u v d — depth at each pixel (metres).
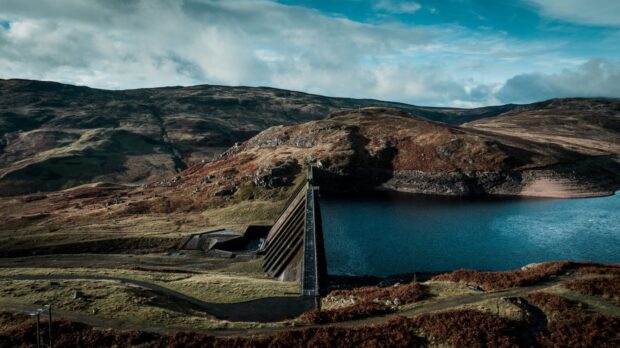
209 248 114.75
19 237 117.69
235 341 43.09
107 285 61.88
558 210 151.62
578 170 198.62
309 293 66.00
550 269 55.69
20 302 53.34
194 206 159.88
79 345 43.03
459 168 199.62
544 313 43.44
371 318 47.00
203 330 46.44
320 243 89.81
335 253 106.12
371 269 94.44
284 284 74.19
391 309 48.47
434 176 197.50
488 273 57.34
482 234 121.00
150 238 118.62
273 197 161.12
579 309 43.00
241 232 126.00
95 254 109.69
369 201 174.75
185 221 140.62
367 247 110.94
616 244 109.56
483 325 41.53
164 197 169.50
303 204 113.75
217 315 56.44
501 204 164.62
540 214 145.62
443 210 155.62
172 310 53.81
